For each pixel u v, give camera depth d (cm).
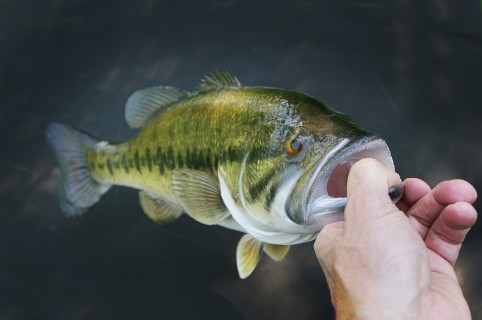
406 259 35
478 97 74
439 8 82
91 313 66
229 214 55
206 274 67
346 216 38
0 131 80
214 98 54
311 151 43
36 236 72
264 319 63
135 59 83
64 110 81
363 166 38
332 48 80
